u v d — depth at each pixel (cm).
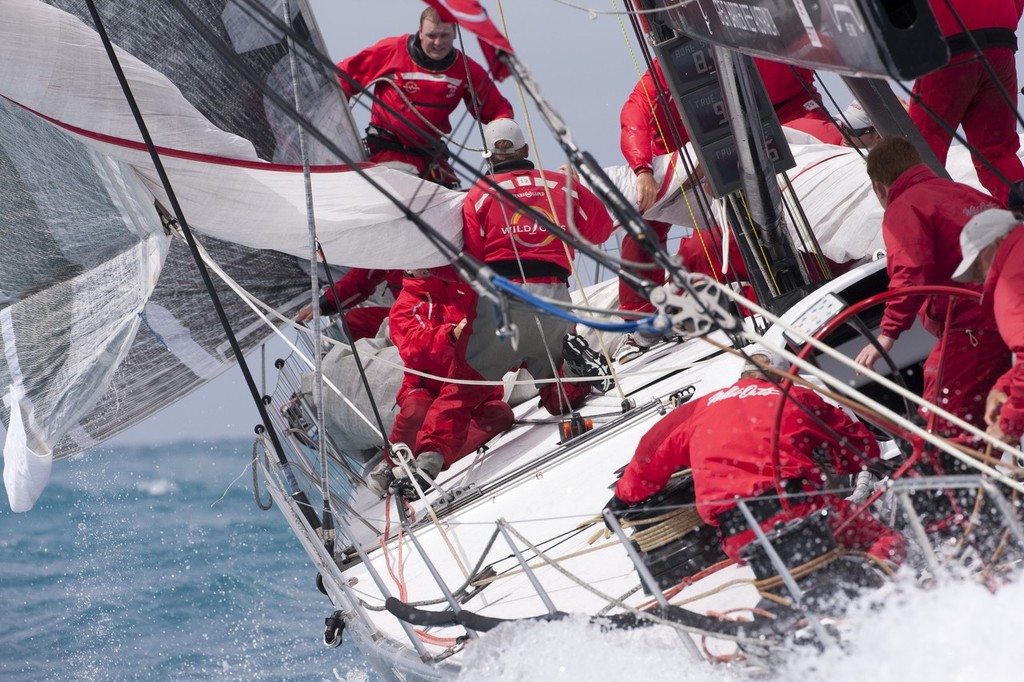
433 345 1984
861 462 1182
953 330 1271
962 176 2153
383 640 1346
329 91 2161
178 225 1766
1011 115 1980
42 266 1970
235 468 8094
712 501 1121
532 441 2092
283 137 2172
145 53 2073
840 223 2045
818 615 963
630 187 2245
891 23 980
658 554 1268
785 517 1073
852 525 1073
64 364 2011
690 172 1831
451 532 1683
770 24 1188
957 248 1233
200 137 1647
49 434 2045
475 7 966
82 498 6919
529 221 1923
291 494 1652
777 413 1080
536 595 1334
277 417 2211
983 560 1000
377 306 2589
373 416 2236
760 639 952
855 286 1435
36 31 1521
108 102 1584
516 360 2027
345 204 1773
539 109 961
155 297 2303
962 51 1892
